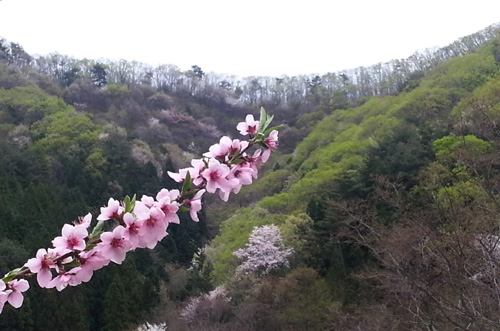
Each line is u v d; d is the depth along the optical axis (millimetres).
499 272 8852
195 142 51688
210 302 18391
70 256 2164
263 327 15906
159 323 18859
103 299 21281
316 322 15156
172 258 28969
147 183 35062
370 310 13703
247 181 2406
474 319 8188
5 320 17438
